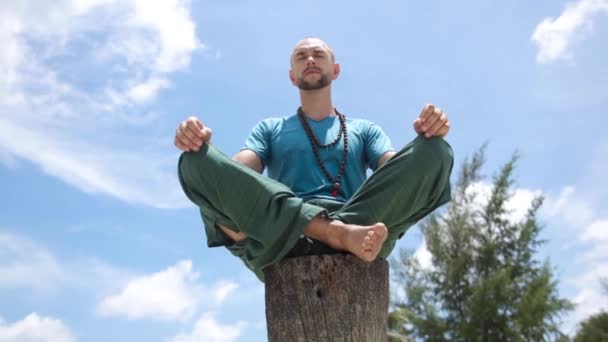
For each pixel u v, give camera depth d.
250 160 4.73
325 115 4.95
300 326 3.98
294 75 4.96
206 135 4.09
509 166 20.12
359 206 4.14
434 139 4.16
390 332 18.36
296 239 3.96
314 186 4.59
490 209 19.83
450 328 18.92
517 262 19.48
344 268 4.02
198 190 4.16
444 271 19.42
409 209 4.23
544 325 18.31
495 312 18.30
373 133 4.96
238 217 4.07
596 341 19.38
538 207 19.88
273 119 4.99
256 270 4.39
